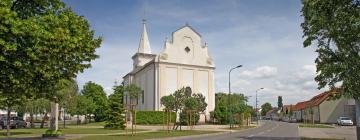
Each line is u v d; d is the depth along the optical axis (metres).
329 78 18.14
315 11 17.14
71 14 16.25
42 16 15.03
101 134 32.56
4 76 14.62
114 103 44.19
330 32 16.98
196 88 64.19
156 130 41.59
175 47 63.62
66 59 16.33
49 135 29.00
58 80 16.97
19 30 13.18
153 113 56.53
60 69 16.59
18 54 14.07
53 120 36.16
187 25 65.12
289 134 34.84
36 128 47.97
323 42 18.02
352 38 16.44
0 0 13.23
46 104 43.66
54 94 18.23
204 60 65.69
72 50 16.02
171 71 62.62
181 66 63.38
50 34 13.98
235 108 56.44
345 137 29.59
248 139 27.77
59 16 15.66
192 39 65.25
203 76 65.25
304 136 30.83
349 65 16.95
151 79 63.78
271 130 44.50
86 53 17.41
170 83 62.25
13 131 38.00
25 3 15.55
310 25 17.97
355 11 15.47
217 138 29.53
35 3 15.73
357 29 15.95
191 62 64.50
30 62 14.50
